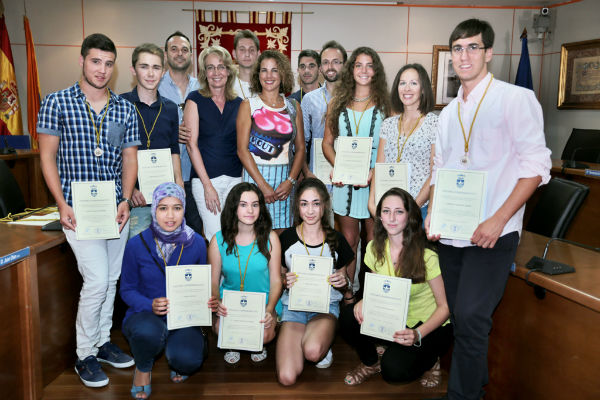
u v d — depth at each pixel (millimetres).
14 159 4633
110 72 2172
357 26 6617
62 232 2328
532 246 2248
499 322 2074
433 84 6762
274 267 2402
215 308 2242
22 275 2037
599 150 5008
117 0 6367
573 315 1664
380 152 2729
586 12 6109
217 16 6441
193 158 2912
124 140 2355
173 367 2227
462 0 6586
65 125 2160
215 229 2967
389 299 2068
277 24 6512
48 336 2277
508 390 2012
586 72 6109
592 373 1582
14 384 2037
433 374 2346
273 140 2848
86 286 2273
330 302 2480
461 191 1805
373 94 2850
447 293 1979
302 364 2320
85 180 2217
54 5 6355
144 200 2590
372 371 2359
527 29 6809
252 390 2279
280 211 2924
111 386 2287
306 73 3742
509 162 1770
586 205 4035
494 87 1774
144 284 2273
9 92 6102
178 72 3564
